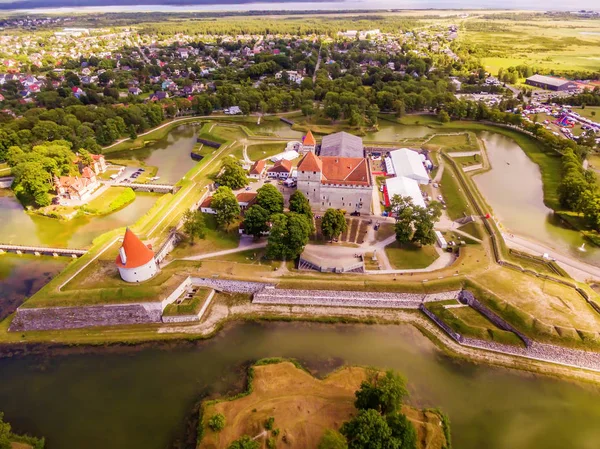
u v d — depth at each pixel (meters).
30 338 101.94
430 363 95.81
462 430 80.31
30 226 154.00
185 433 78.88
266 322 107.56
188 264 124.19
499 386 90.06
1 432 71.88
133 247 112.25
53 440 77.75
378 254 130.12
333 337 103.06
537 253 134.25
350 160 153.50
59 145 191.50
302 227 122.19
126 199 171.50
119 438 78.00
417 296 112.56
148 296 107.94
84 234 148.50
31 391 87.75
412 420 80.38
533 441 78.88
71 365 94.25
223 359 96.19
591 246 139.38
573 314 102.94
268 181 178.88
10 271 128.12
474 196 167.38
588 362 94.38
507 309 105.25
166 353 97.75
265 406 82.50
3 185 184.62
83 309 105.62
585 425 82.38
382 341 102.00
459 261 126.31
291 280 116.75
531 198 173.88
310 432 76.75
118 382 89.94
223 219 138.38
